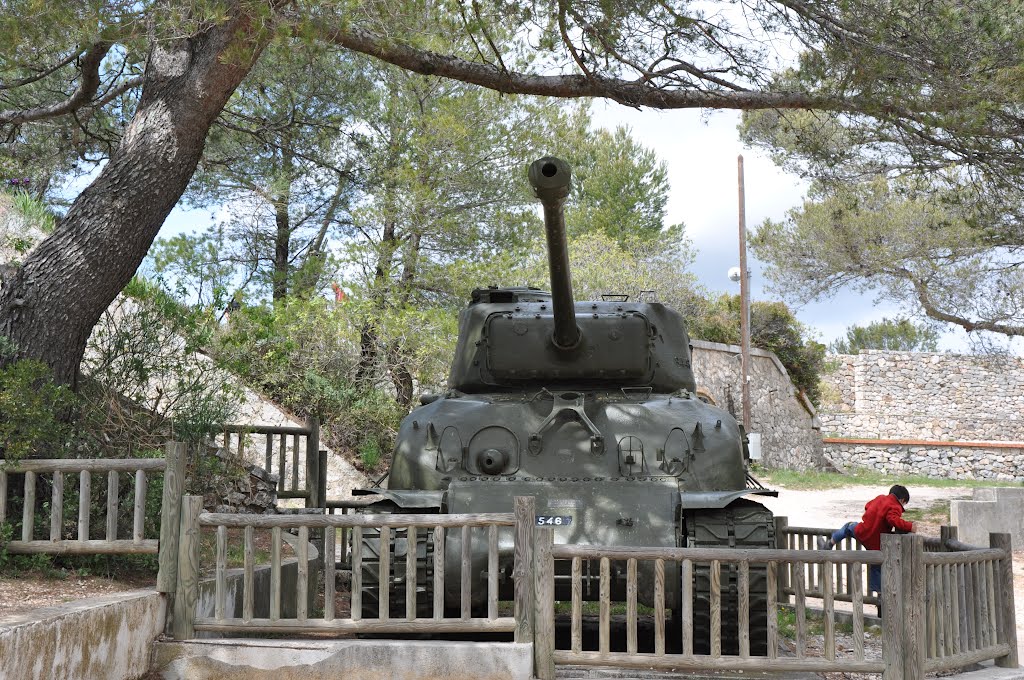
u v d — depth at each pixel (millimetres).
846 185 13531
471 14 9641
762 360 30531
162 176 8844
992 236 13328
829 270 20500
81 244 8555
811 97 9695
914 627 6227
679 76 9961
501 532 7293
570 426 8172
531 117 20438
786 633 9414
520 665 6281
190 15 8414
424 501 7449
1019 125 9500
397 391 20500
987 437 35656
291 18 8742
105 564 7480
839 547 10422
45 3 8047
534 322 8844
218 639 6609
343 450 18688
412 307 19281
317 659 6387
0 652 4918
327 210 22141
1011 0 9461
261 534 10750
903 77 9039
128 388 9477
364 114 19797
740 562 6352
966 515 14984
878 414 35812
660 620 6355
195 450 9688
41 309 8367
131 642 6211
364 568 7379
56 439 7641
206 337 10461
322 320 18859
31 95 14641
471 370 9117
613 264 30281
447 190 20734
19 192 18000
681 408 8516
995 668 7285
